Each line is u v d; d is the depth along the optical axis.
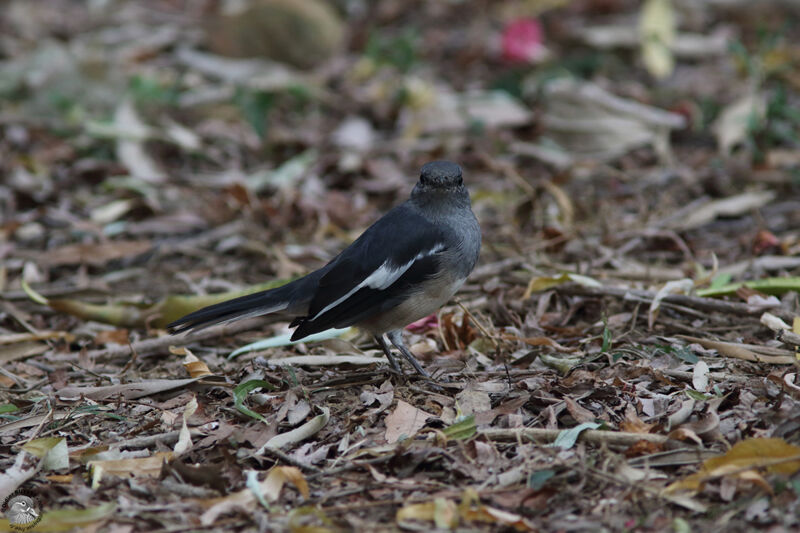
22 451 7.29
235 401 8.04
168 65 19.06
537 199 13.13
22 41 20.20
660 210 12.78
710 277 10.12
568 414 7.68
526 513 6.41
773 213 12.62
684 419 7.36
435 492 6.72
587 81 18.03
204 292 11.48
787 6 20.97
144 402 8.48
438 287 8.70
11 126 16.53
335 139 16.08
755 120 13.70
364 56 19.11
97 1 22.50
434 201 8.73
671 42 17.30
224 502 6.62
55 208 14.05
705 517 6.24
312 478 7.03
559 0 21.67
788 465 6.45
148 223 13.56
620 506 6.41
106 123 15.81
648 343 9.03
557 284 10.23
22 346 9.98
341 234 12.93
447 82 18.56
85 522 6.47
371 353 9.55
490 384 8.30
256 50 18.94
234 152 16.19
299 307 8.73
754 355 8.45
